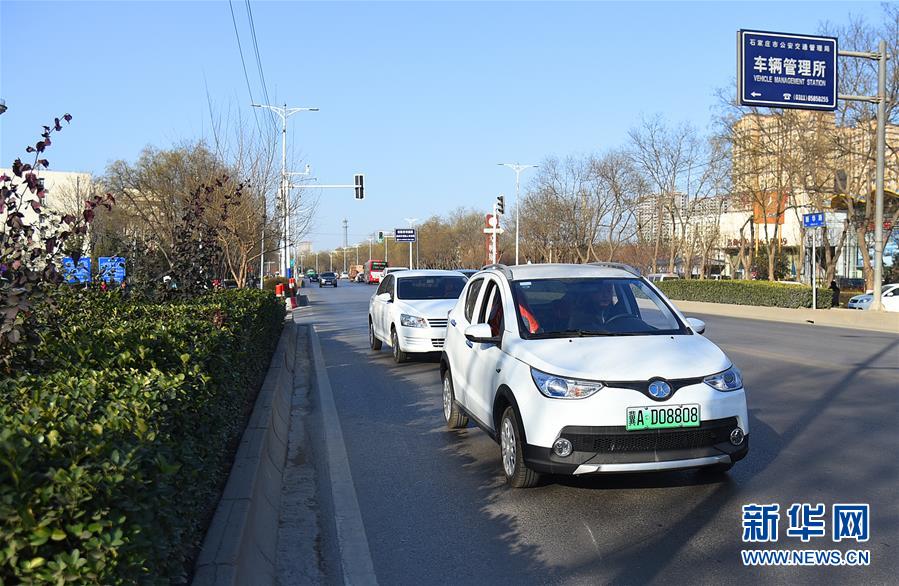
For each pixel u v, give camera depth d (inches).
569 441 211.8
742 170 1385.3
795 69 761.0
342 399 415.5
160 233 732.0
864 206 1285.7
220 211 716.0
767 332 788.0
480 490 242.5
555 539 198.4
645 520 210.8
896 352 584.4
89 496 98.1
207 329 247.0
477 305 300.8
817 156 1151.0
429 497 237.1
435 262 3786.9
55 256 261.3
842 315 901.2
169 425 149.6
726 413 216.8
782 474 251.0
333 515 222.5
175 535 127.6
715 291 1296.8
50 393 148.6
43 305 230.8
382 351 640.4
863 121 1106.1
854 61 1098.7
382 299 610.2
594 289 272.5
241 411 287.9
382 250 5497.1
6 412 131.1
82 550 96.8
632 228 1919.3
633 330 254.5
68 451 107.7
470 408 286.5
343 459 286.5
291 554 193.2
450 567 182.5
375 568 183.0
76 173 1443.2
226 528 167.8
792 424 326.6
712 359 227.6
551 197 1887.3
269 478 237.3
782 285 1141.7
